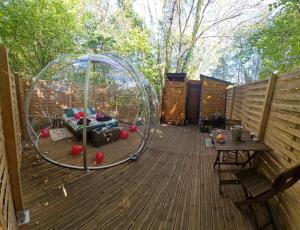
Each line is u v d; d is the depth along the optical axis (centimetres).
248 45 799
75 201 271
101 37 991
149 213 252
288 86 251
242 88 517
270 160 286
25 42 689
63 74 663
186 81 899
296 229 192
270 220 224
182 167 403
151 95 541
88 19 968
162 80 1263
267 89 311
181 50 1295
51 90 665
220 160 445
